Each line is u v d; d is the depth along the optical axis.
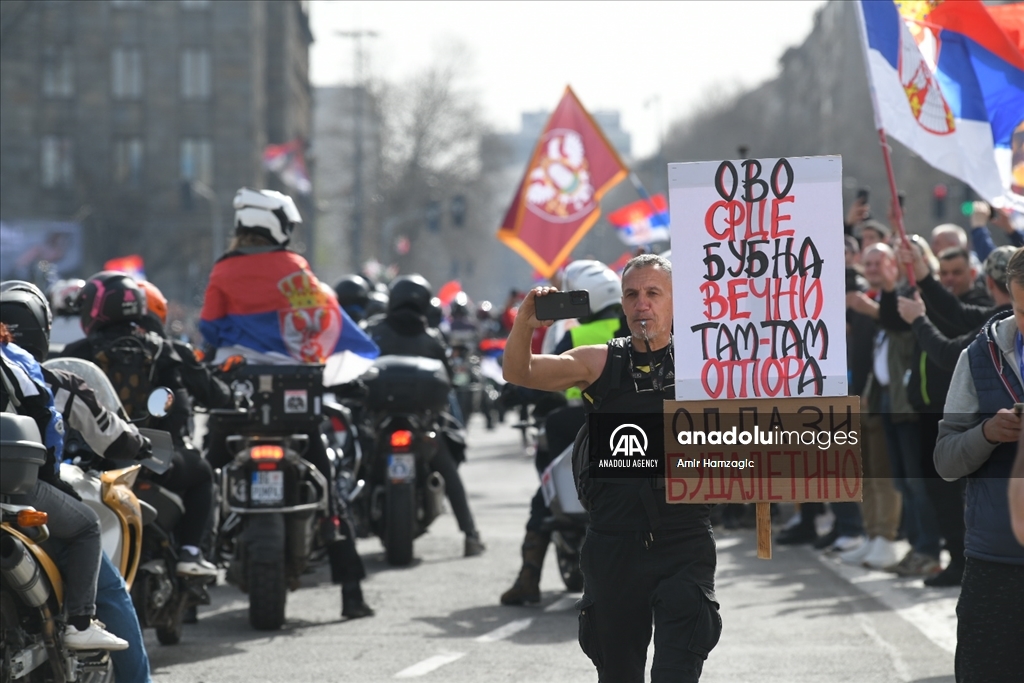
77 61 132.50
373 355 15.96
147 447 11.34
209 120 135.00
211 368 14.03
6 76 130.25
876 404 20.02
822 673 12.88
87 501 10.84
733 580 18.97
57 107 132.25
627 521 8.83
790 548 22.25
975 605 8.72
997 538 8.63
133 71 134.50
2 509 9.26
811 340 8.88
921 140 13.88
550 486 15.74
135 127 134.25
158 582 13.20
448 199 161.25
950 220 119.81
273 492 14.91
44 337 10.86
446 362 21.09
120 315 13.27
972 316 14.00
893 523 20.11
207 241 133.25
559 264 29.59
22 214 128.75
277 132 154.12
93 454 11.11
